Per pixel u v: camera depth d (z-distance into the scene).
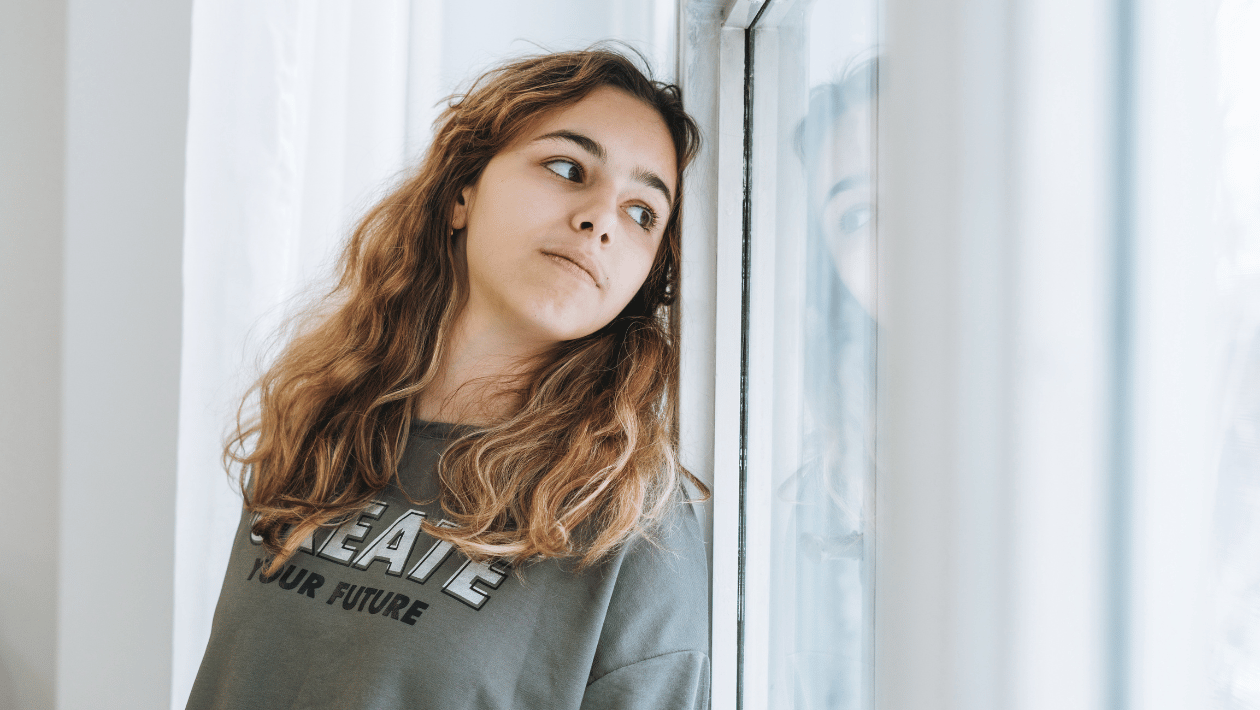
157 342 1.03
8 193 1.04
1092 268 0.17
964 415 0.18
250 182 1.02
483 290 0.85
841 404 0.51
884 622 0.20
